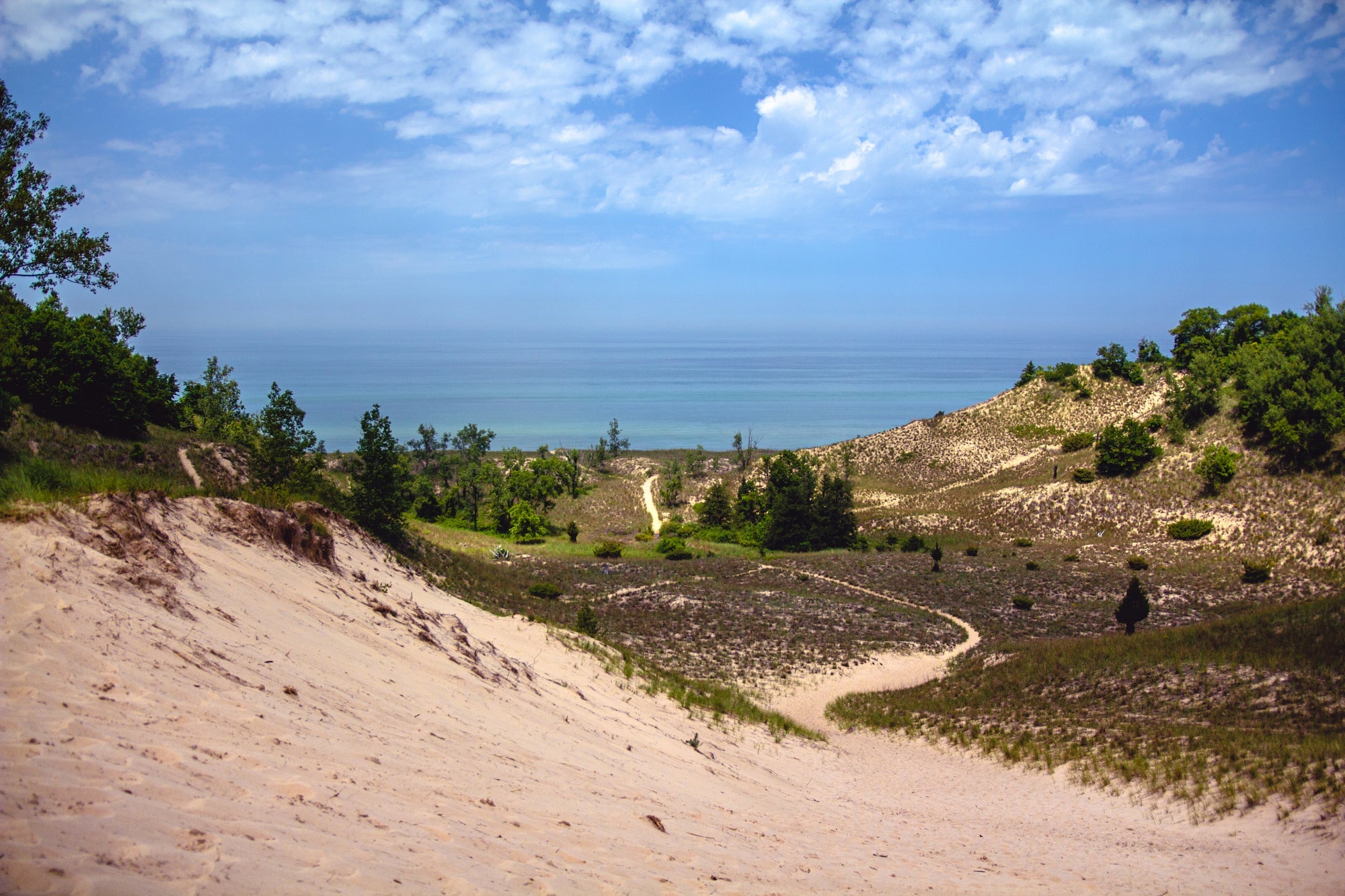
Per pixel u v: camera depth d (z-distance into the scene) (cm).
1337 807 1427
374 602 1491
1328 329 7569
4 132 2364
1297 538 6056
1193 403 8544
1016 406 12488
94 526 893
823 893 785
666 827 879
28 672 544
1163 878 1123
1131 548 6762
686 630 3947
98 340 4903
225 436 6638
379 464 3709
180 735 555
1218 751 1856
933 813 1602
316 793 553
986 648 3712
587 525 10025
